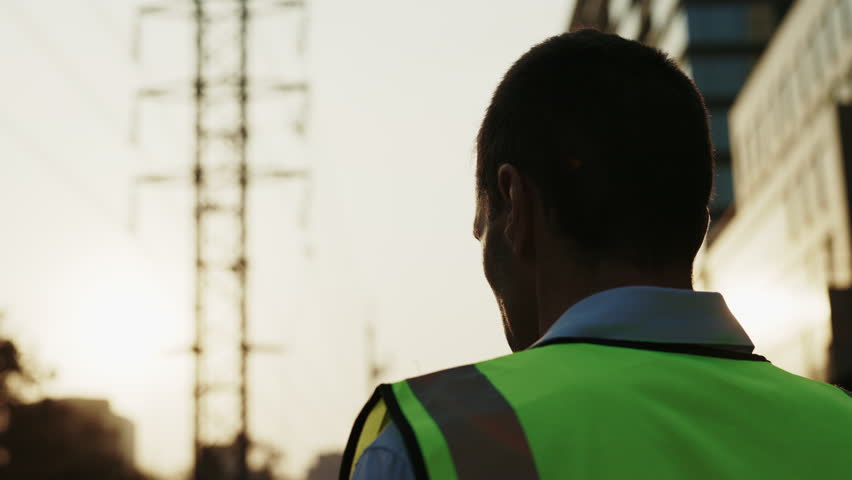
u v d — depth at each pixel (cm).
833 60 3127
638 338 103
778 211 3681
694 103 114
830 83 3169
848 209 2852
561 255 111
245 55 2531
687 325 105
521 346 119
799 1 3488
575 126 110
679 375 100
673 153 110
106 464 5809
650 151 109
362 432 96
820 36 3247
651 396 97
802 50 3450
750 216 4203
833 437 101
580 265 110
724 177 5744
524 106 114
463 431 89
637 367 99
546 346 102
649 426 94
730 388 101
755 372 107
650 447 92
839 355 2538
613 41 114
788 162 3534
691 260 113
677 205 110
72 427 5538
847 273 2825
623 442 91
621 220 108
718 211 5666
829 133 2984
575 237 109
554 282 111
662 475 90
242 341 2362
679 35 6003
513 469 87
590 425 92
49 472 5362
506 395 94
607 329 103
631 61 113
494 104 120
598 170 109
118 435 5991
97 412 5728
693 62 5909
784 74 3681
